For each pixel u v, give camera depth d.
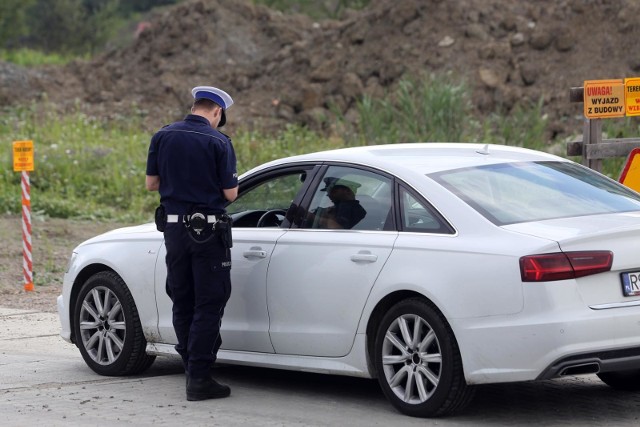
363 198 20.58
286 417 19.72
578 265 17.83
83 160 59.75
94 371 24.19
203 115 21.48
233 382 23.16
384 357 19.52
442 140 57.66
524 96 67.00
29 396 21.88
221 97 21.64
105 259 23.84
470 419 19.19
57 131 66.62
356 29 76.94
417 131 58.84
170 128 21.27
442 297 18.53
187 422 19.48
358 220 20.47
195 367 21.17
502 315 17.97
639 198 21.02
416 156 21.14
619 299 18.12
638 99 28.70
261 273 21.38
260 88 78.19
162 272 22.83
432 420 19.14
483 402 20.56
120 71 83.38
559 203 19.80
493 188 19.89
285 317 21.02
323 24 82.88
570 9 70.88
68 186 56.31
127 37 163.00
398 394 19.47
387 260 19.52
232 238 21.92
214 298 20.95
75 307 24.44
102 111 76.56
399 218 19.86
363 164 20.89
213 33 84.50
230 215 22.77
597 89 28.47
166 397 21.67
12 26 128.62
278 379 23.44
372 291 19.61
